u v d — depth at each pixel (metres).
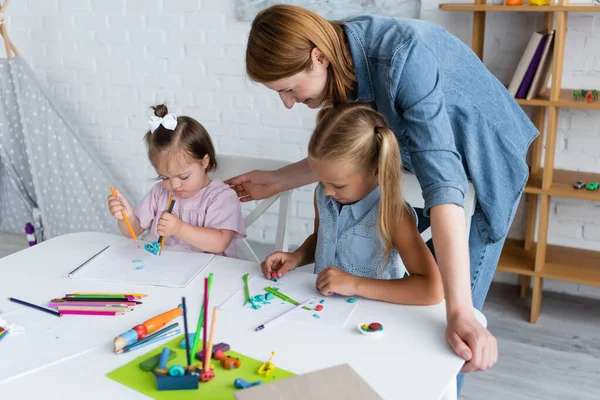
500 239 1.46
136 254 1.39
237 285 1.23
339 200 1.30
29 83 2.95
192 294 1.18
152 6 3.12
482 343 0.96
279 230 1.75
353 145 1.18
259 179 1.72
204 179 1.67
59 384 0.88
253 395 0.77
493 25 2.56
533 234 2.63
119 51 3.25
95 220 3.11
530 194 2.56
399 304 1.14
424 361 0.94
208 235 1.55
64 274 1.28
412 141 1.15
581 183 2.37
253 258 1.72
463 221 1.08
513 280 2.80
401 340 1.01
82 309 1.10
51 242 1.47
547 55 2.34
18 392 0.86
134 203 3.22
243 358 0.94
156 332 1.01
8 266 1.32
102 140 3.42
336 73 1.21
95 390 0.87
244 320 1.07
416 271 1.21
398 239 1.23
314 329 1.04
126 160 3.39
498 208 1.42
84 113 3.42
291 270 1.31
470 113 1.38
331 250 1.37
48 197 3.11
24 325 1.05
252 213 1.78
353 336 1.02
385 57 1.18
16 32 3.43
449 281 1.05
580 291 2.71
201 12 3.03
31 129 3.02
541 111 2.49
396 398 0.85
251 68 1.20
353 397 0.77
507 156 1.42
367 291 1.15
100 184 3.07
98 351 0.97
